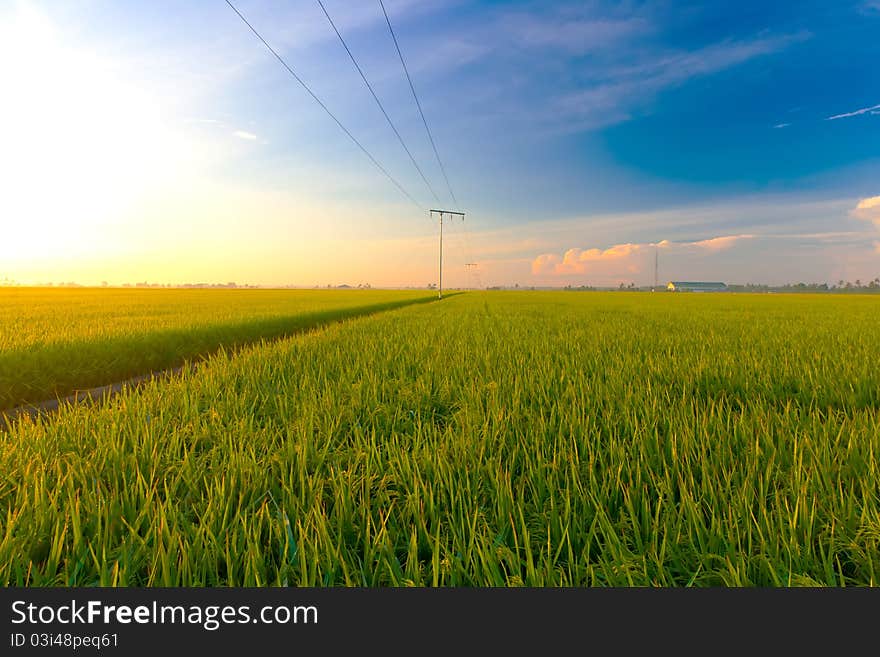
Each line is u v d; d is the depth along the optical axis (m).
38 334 9.45
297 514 2.03
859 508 2.10
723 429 3.15
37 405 6.14
